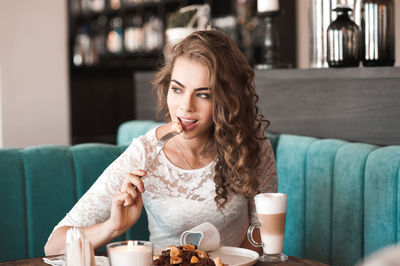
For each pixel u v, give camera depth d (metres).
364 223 1.56
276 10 2.44
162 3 5.12
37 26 4.48
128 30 5.29
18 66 4.40
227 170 1.54
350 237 1.62
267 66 2.45
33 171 1.81
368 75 1.76
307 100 2.07
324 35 2.10
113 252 1.02
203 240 1.28
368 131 1.81
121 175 1.50
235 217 1.60
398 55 3.29
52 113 4.58
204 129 1.47
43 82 4.53
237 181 1.54
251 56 4.57
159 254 1.24
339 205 1.67
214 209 1.56
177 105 1.44
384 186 1.47
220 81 1.46
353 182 1.61
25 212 1.80
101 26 5.33
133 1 5.24
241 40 4.66
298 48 4.29
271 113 2.27
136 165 1.53
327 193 1.73
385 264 0.40
